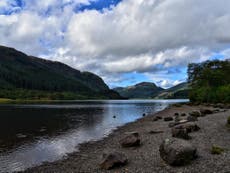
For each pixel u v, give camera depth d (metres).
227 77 121.12
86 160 25.06
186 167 18.58
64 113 89.25
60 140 37.94
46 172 22.20
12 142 36.69
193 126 31.89
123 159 21.00
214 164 18.55
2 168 24.27
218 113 51.97
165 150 20.16
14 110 104.25
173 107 102.69
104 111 100.44
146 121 57.66
